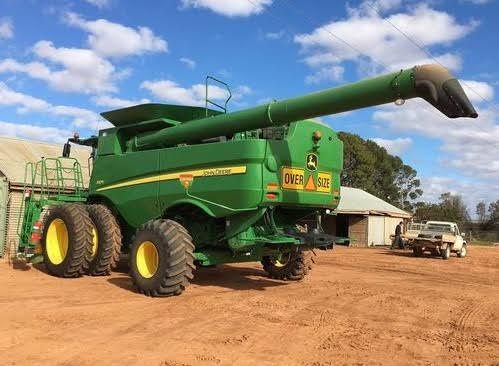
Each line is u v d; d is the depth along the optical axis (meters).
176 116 10.86
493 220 83.56
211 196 9.34
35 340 6.09
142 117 11.13
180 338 6.38
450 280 14.01
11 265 13.26
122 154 11.30
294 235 9.78
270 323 7.33
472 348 6.39
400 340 6.64
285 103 8.62
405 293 10.68
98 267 11.20
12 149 19.70
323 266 16.41
